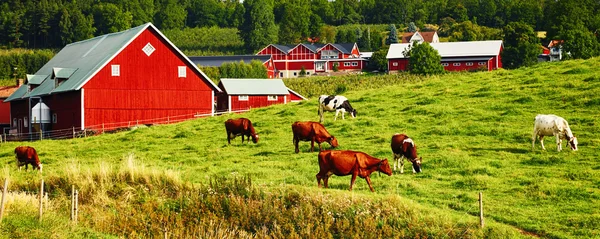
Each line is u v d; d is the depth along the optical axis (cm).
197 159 3456
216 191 2447
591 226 2069
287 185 2473
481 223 2055
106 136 4772
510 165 2878
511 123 3594
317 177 2522
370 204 2206
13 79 13062
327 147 3416
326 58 15225
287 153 3409
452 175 2780
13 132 7325
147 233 2266
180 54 6284
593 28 14612
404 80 10219
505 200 2397
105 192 2589
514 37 11306
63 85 6225
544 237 2033
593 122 3412
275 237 2119
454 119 3784
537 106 3866
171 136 4369
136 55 6119
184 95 6316
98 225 2278
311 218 2186
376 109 4312
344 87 9531
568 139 3023
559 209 2264
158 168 2956
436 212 2180
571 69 4531
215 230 2209
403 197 2389
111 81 6012
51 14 19888
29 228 2078
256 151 3550
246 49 19588
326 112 4547
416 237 2041
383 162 2497
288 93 7450
